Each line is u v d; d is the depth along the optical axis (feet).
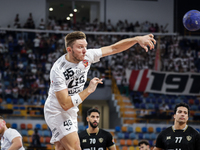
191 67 65.36
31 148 45.32
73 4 76.28
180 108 14.85
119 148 49.06
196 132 14.67
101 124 71.56
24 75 60.18
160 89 59.06
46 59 64.75
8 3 72.64
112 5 76.07
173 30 76.18
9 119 52.16
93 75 59.77
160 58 65.41
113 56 65.16
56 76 9.34
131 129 51.44
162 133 15.28
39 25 72.13
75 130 9.78
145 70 59.41
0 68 60.95
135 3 76.54
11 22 72.23
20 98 56.44
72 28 71.05
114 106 57.67
